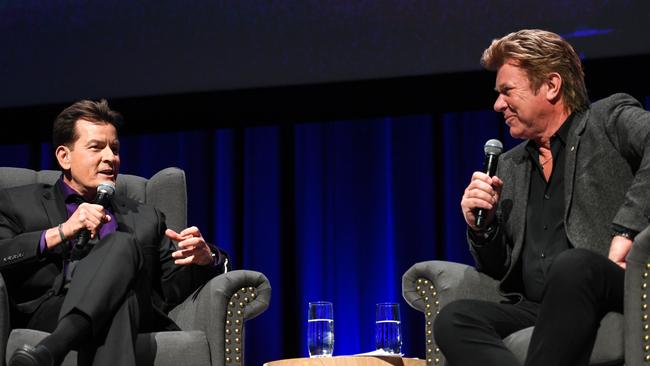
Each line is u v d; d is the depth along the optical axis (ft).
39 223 9.59
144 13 17.53
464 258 17.78
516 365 7.22
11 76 17.76
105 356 7.86
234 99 17.44
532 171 8.72
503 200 8.80
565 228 8.04
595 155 8.10
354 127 18.69
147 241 9.95
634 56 15.76
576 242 7.92
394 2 16.85
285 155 19.13
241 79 17.30
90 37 17.62
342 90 17.15
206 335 8.91
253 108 17.49
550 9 16.07
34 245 8.88
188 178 19.42
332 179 18.70
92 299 7.84
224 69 17.35
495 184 8.59
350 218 18.48
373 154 18.53
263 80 17.26
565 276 6.88
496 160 8.77
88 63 17.62
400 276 18.07
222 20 17.35
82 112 9.87
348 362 9.17
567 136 8.33
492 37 16.34
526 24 16.16
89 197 9.99
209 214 19.39
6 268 8.93
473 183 8.43
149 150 19.57
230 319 9.00
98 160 9.78
